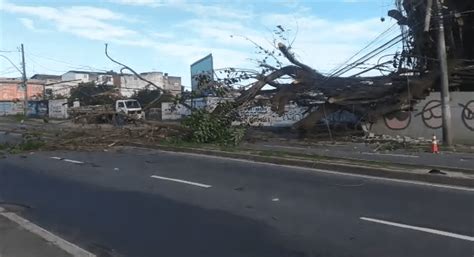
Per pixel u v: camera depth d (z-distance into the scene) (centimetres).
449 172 1263
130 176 1423
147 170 1545
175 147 2169
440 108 2758
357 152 2039
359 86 2830
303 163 1541
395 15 2953
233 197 1087
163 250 723
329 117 3005
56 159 1877
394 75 2814
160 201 1059
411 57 2877
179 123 2569
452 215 889
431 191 1102
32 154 2061
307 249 714
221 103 2645
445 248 705
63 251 679
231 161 1728
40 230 799
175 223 873
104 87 5081
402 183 1205
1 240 734
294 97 2880
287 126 3225
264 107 2947
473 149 2206
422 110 2809
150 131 2527
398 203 992
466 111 2727
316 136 2852
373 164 1434
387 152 2061
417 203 988
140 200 1073
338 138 2762
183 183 1282
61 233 823
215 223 867
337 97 2798
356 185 1195
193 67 4894
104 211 977
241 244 744
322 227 827
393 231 795
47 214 962
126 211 973
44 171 1557
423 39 2847
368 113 2881
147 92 5481
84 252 677
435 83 2792
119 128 2603
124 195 1134
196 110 2538
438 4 2448
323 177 1326
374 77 2828
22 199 1112
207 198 1081
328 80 2836
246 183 1263
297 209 960
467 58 3025
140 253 712
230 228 833
